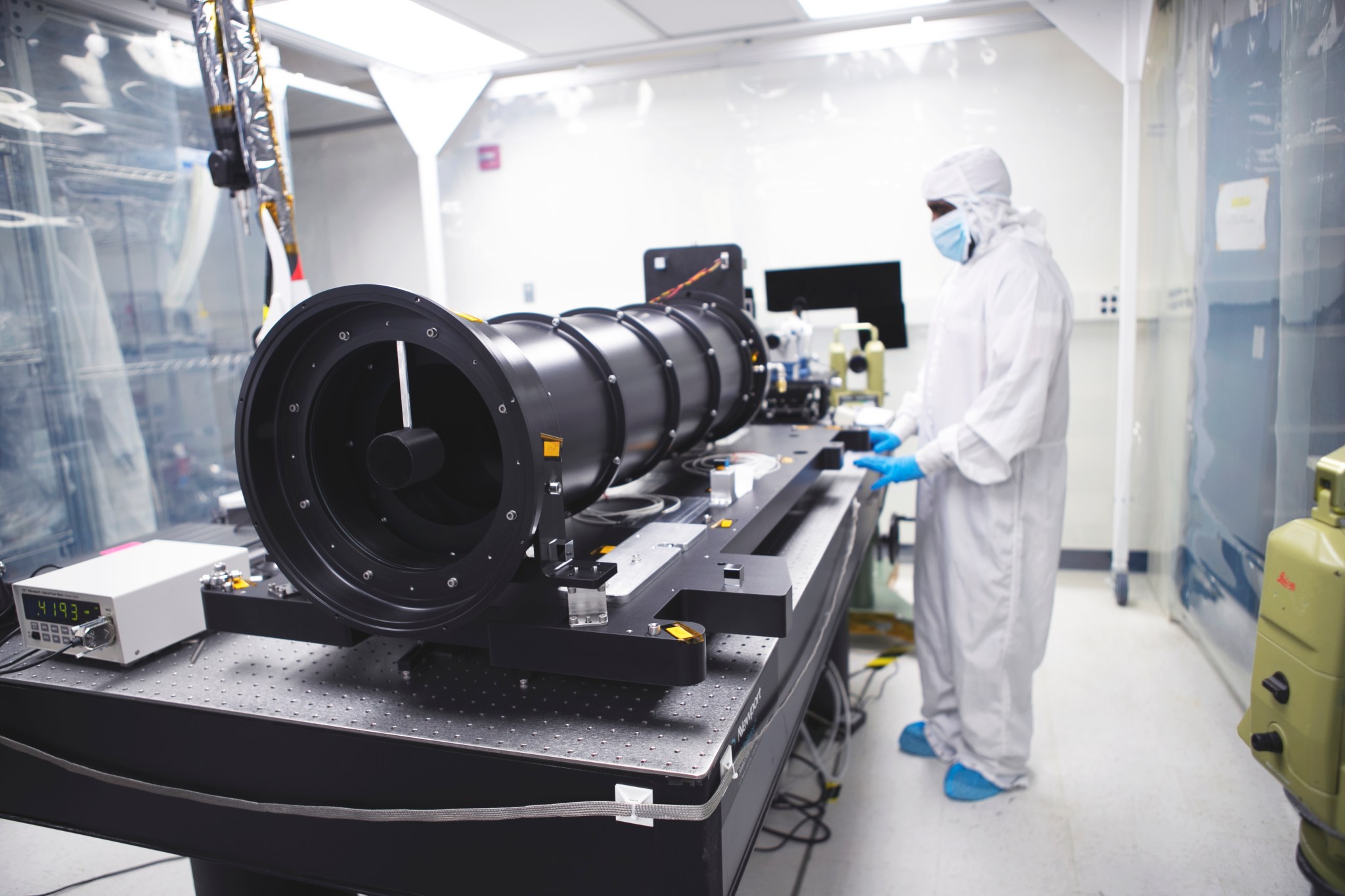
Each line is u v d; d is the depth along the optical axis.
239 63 1.46
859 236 3.35
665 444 1.34
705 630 0.91
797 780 1.93
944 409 1.82
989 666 1.76
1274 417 1.85
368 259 4.11
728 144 3.44
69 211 2.40
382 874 0.88
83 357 2.46
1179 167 2.51
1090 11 2.65
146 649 1.05
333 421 0.97
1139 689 2.27
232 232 2.84
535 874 0.81
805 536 1.42
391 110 3.33
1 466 2.29
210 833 0.95
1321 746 1.09
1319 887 1.25
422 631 0.88
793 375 2.51
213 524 1.51
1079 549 3.30
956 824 1.74
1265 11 1.85
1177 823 1.71
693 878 0.75
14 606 1.17
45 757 1.01
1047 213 3.14
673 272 2.12
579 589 0.84
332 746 0.86
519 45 3.01
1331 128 1.53
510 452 0.82
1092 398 3.22
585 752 0.78
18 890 1.62
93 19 2.41
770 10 2.78
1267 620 1.21
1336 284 1.53
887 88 3.22
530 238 3.79
